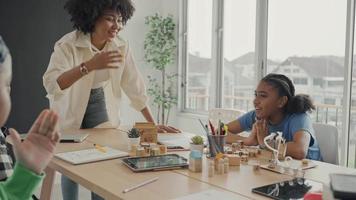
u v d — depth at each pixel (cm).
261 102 180
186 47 471
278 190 112
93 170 131
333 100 324
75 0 204
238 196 107
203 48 448
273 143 149
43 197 176
